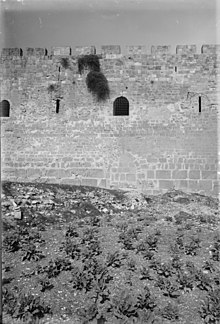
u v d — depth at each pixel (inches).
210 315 298.8
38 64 652.7
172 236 445.1
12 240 410.0
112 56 639.1
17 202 510.9
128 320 297.9
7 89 650.8
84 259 377.1
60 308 313.7
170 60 629.3
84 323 300.2
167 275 351.3
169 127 623.2
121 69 637.3
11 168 628.1
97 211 538.0
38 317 307.3
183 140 618.5
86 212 529.3
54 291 331.9
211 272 356.2
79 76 646.5
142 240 429.7
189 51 626.2
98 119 639.1
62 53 650.8
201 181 609.3
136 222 501.7
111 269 362.0
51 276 349.1
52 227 472.7
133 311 305.6
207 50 622.2
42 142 644.1
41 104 651.5
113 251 398.0
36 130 646.5
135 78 634.8
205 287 331.3
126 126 633.0
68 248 393.4
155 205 570.3
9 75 651.5
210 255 395.2
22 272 361.1
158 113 627.5
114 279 346.0
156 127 625.9
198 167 612.1
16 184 603.8
